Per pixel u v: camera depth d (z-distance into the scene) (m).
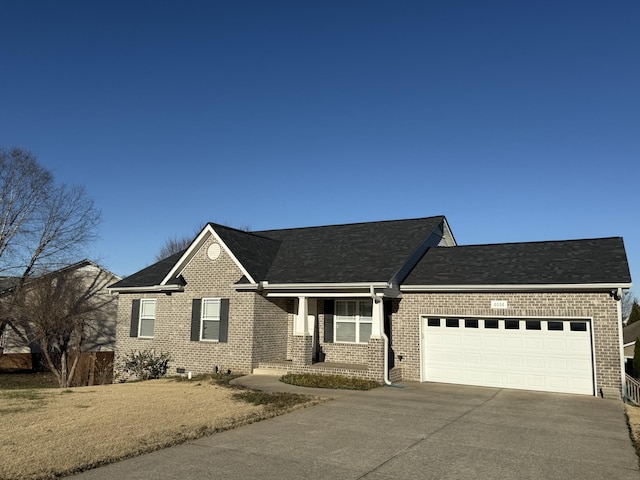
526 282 15.88
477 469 7.54
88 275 32.75
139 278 22.48
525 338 16.12
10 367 29.33
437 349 17.44
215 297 19.61
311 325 19.84
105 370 22.09
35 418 10.54
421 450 8.52
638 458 8.18
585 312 15.20
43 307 24.31
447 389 15.64
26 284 27.31
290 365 18.12
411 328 17.78
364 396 13.97
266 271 19.64
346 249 20.22
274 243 22.47
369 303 19.06
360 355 18.88
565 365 15.46
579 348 15.34
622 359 14.59
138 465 7.52
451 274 17.75
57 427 9.69
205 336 19.72
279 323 19.92
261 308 19.06
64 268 30.34
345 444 8.84
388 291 17.19
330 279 17.62
